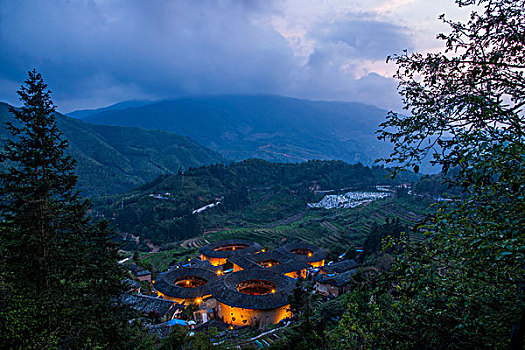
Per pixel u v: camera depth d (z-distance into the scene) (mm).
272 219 151125
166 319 41656
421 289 6434
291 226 120438
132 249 111938
